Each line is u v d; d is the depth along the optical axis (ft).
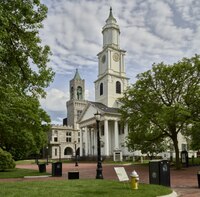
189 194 42.32
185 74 97.40
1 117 89.71
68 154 361.71
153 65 101.60
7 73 47.47
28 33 47.34
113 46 250.16
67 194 37.78
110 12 258.98
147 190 41.14
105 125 215.10
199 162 132.36
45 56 51.08
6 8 43.29
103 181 55.42
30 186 47.42
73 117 375.86
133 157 185.68
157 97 100.83
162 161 49.83
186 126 112.16
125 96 107.96
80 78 402.72
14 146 113.09
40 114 108.06
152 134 106.93
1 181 63.26
